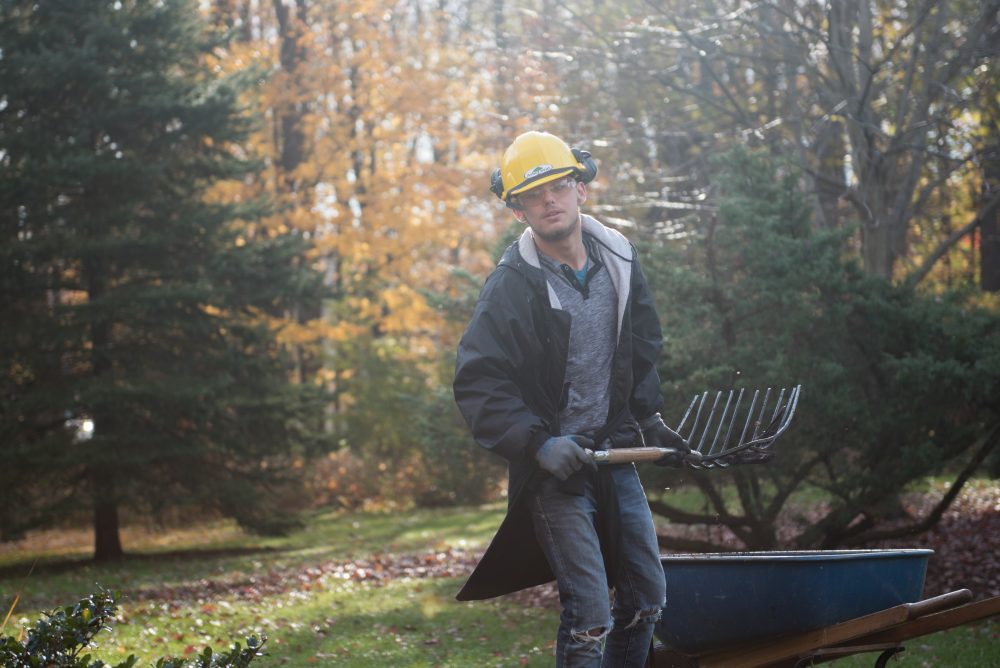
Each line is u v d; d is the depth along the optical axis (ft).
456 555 44.42
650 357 11.65
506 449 10.34
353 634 26.71
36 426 50.88
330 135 74.64
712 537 33.81
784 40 38.91
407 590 35.04
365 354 78.43
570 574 10.70
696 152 45.78
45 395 48.65
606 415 11.21
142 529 71.46
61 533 72.08
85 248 48.19
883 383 26.86
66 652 10.46
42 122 50.90
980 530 35.19
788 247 26.45
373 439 76.89
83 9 50.75
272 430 53.93
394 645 24.98
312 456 55.93
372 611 30.63
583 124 45.57
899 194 40.60
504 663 22.29
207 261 52.90
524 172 10.75
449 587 35.22
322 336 75.41
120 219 49.52
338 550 51.03
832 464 27.86
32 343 49.24
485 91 65.16
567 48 43.32
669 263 28.07
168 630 27.32
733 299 26.53
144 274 53.21
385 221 71.20
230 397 52.03
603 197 44.21
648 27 39.78
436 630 27.02
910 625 12.35
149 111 50.55
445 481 62.34
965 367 25.13
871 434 25.36
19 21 50.31
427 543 50.60
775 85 45.06
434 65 70.54
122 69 51.49
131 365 51.37
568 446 10.26
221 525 72.38
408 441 74.95
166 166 50.70
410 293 72.84
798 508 38.32
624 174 47.14
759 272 26.45
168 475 52.24
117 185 49.70
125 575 43.75
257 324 57.21
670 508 27.84
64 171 47.21
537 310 10.84
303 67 75.77
